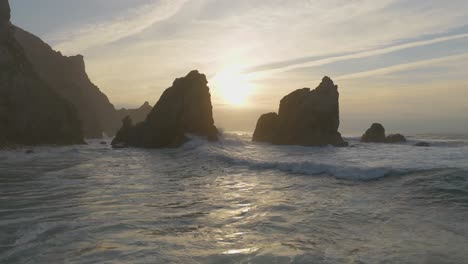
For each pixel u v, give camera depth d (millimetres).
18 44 44750
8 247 6055
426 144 36719
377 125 46125
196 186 13398
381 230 7254
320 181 13266
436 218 7996
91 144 49750
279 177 14867
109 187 13062
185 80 42625
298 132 38469
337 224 7758
